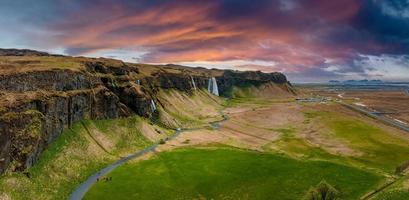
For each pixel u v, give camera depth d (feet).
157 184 375.04
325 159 478.18
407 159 481.46
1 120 338.95
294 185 362.94
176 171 418.10
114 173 411.75
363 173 390.83
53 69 493.36
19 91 415.03
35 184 341.82
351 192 337.11
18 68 463.42
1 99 374.43
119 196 342.64
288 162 443.32
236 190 357.41
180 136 645.92
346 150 535.19
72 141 456.04
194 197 344.69
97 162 444.55
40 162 377.50
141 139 571.28
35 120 387.34
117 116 594.65
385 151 526.57
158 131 640.99
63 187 360.69
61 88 493.36
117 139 536.42
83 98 524.93
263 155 481.87
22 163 345.92
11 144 343.26
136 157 485.97
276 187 360.07
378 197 305.73
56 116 443.32
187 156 488.44
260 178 386.11
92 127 523.70
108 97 586.04
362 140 602.03
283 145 575.38
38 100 414.62
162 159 474.90
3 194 305.53
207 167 431.43
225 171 413.80
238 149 531.09
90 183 382.01
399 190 306.55
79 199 337.11
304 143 588.50
